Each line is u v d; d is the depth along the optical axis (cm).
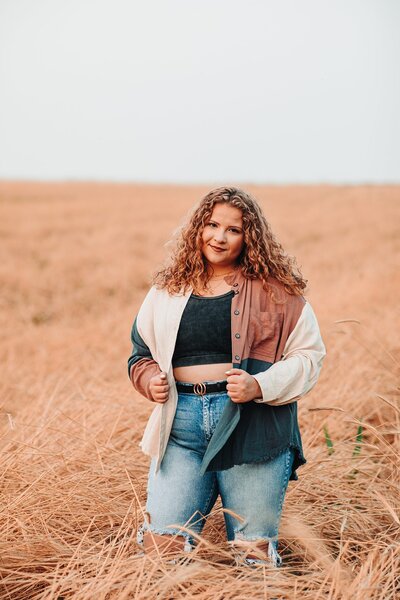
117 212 3247
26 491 327
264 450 276
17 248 2169
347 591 253
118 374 742
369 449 439
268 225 293
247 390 265
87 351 866
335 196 3684
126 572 264
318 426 495
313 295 1107
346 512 337
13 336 1033
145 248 2159
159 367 295
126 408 485
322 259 1808
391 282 1093
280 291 286
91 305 1389
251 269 289
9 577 290
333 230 2492
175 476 285
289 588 275
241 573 271
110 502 343
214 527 339
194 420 282
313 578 273
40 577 288
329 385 566
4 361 844
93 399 499
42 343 958
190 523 286
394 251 1869
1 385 692
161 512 283
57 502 333
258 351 283
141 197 4022
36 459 383
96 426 452
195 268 289
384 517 353
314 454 418
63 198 3950
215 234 283
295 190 4156
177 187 4781
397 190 3872
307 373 274
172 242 297
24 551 302
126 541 309
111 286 1551
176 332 285
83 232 2575
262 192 4066
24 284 1566
